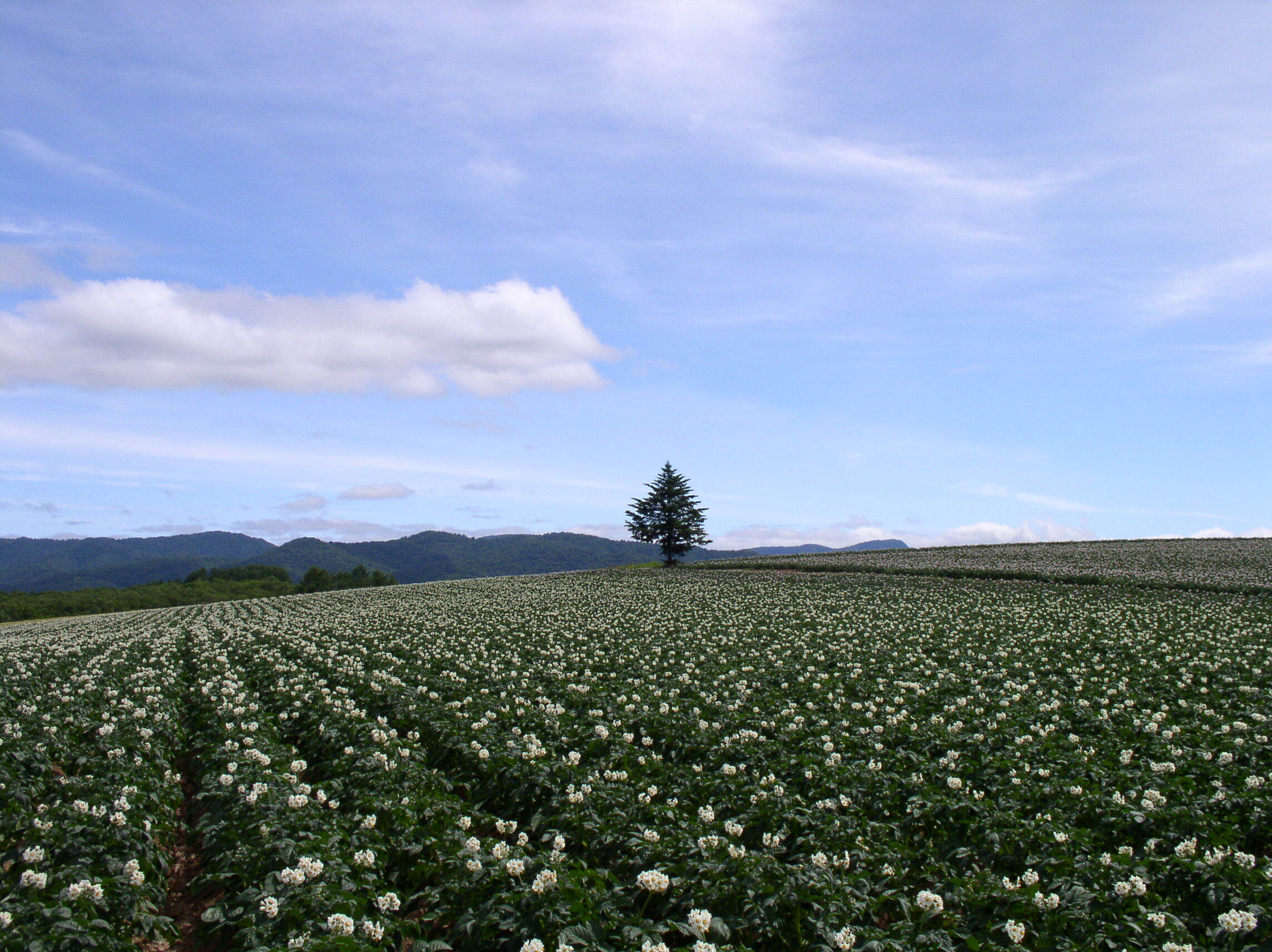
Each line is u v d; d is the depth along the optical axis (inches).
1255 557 2192.4
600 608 1674.5
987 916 308.3
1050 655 960.9
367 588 3046.3
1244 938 279.7
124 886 347.9
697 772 494.0
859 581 2073.1
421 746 601.6
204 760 569.9
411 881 372.8
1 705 774.5
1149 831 375.2
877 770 471.8
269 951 272.2
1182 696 692.1
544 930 293.9
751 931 303.9
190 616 2084.2
